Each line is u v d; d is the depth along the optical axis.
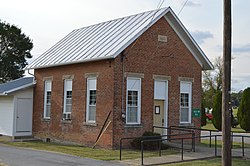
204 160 17.64
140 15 25.19
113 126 21.25
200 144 24.81
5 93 27.31
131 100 22.36
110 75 21.70
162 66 23.95
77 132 23.91
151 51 23.41
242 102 41.88
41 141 26.36
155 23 23.75
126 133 21.77
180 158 18.00
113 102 21.36
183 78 25.05
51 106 26.70
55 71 26.61
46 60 27.45
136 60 22.61
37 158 17.56
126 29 23.97
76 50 25.61
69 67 25.22
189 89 25.48
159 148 19.62
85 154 19.20
